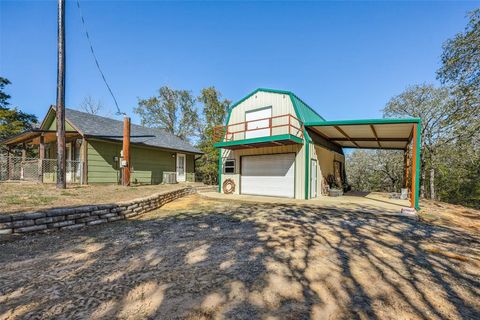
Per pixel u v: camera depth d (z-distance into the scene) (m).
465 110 11.36
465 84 10.94
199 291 2.56
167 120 32.09
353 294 2.60
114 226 5.46
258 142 10.33
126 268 3.11
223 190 13.30
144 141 14.76
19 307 2.16
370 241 4.64
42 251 3.63
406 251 4.10
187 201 10.21
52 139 13.48
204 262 3.39
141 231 5.03
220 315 2.13
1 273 2.85
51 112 14.02
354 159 26.17
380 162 22.36
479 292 2.73
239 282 2.80
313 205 8.62
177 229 5.26
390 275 3.12
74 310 2.14
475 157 13.91
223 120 27.69
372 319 2.15
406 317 2.20
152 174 15.29
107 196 7.72
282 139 9.55
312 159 11.01
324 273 3.12
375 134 11.39
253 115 12.27
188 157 18.83
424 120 16.33
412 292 2.69
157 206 8.36
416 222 6.52
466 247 4.39
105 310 2.16
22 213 4.35
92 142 11.85
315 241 4.55
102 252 3.68
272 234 4.96
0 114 19.52
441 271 3.29
